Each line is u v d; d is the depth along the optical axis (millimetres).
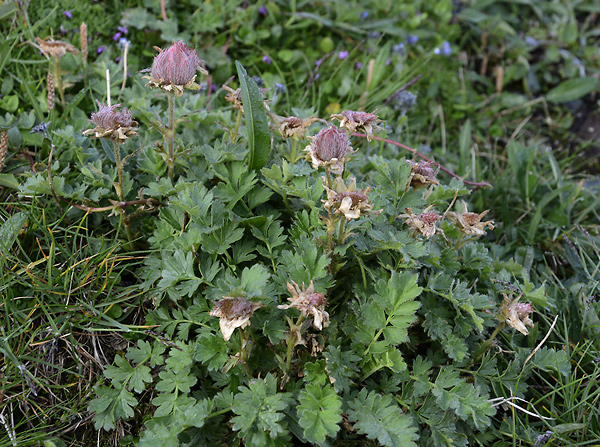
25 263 336
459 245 342
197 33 504
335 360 293
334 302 333
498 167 517
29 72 427
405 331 292
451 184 357
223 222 319
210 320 314
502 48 622
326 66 527
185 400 294
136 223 354
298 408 277
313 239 313
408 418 281
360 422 281
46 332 321
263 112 332
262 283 281
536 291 333
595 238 439
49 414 310
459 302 309
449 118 560
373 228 322
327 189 274
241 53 521
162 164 356
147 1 497
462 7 635
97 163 348
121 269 347
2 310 321
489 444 325
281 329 295
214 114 388
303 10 548
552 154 533
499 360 342
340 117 302
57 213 355
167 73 300
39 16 445
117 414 298
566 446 318
